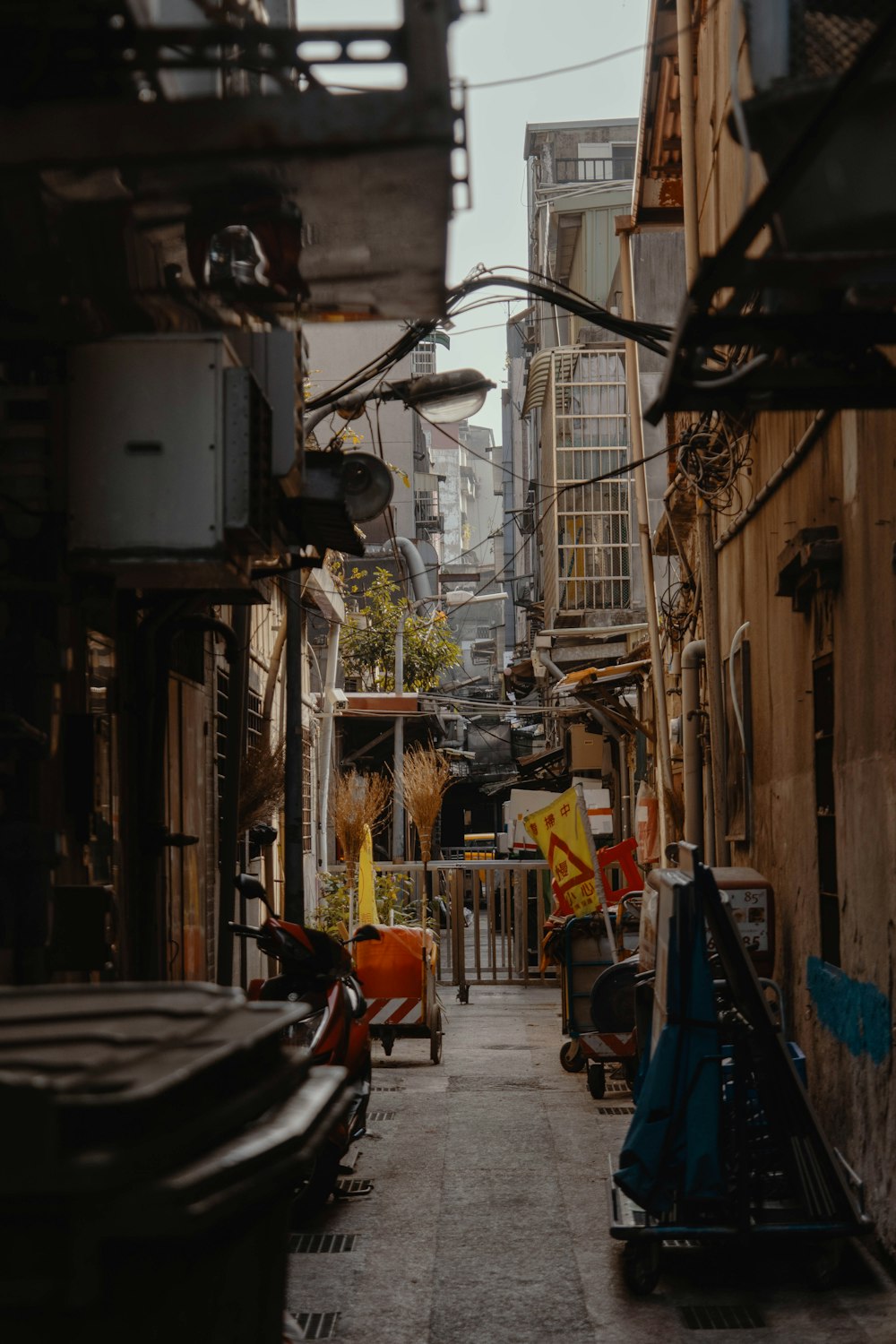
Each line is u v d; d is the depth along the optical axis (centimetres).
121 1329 256
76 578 613
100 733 680
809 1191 602
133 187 484
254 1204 308
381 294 605
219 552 562
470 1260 654
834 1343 532
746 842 1091
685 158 950
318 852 2023
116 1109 247
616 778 2562
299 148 406
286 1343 362
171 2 464
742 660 1105
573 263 3300
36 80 409
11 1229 243
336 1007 770
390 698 2920
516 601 4122
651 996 742
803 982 859
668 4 1095
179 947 893
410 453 4012
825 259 408
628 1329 554
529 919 2020
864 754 687
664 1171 598
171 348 570
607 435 2539
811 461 832
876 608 661
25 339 562
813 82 412
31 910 541
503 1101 1070
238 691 973
